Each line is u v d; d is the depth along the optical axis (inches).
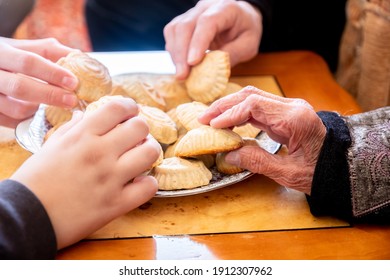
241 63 40.8
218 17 35.3
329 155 25.9
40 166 24.4
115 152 25.1
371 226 26.3
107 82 31.0
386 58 38.2
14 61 29.7
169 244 25.2
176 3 48.4
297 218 26.6
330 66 47.7
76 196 24.2
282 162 27.0
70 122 27.0
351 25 41.7
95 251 24.9
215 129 27.7
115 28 50.5
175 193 26.5
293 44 46.9
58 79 29.6
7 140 31.6
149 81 35.1
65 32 67.3
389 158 26.0
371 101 39.7
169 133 29.4
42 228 23.4
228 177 27.8
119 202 25.1
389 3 36.8
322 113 28.1
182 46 34.5
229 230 25.9
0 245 22.8
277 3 44.8
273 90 37.3
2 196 23.4
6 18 38.9
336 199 25.9
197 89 33.2
